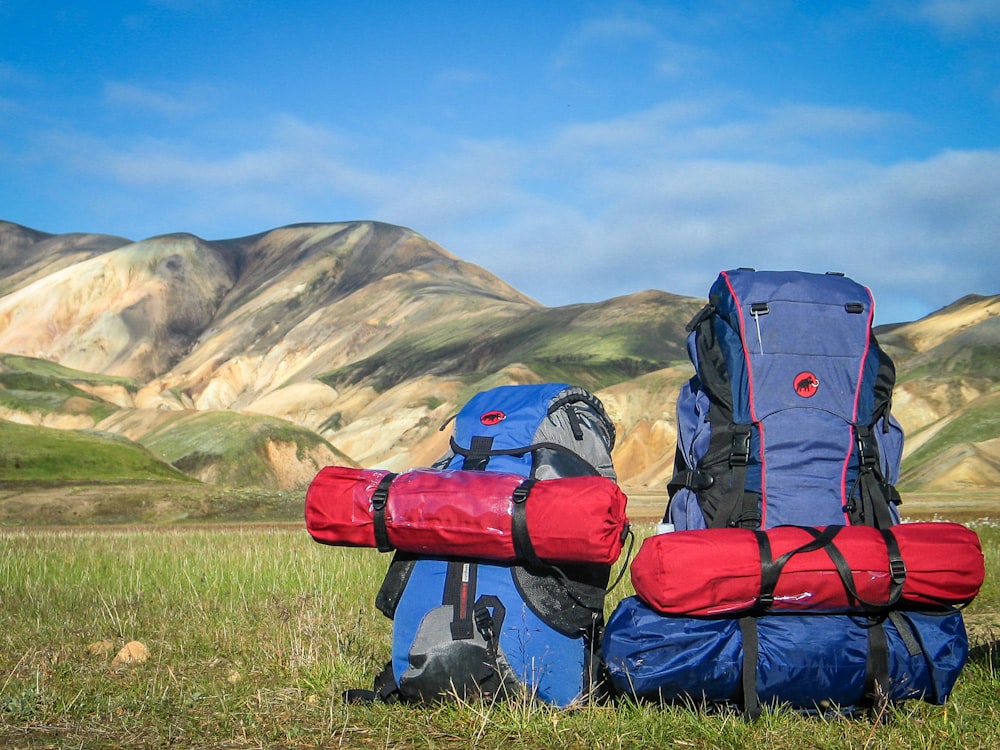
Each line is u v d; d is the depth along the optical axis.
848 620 4.17
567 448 4.65
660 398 106.88
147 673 5.24
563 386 4.89
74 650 5.91
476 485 4.20
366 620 6.93
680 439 4.81
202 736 4.02
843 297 4.77
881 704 4.11
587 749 3.75
